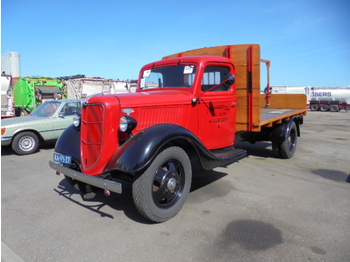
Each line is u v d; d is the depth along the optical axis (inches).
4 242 117.6
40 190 181.6
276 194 171.6
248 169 228.5
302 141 373.4
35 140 303.6
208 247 112.9
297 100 330.3
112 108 134.1
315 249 110.8
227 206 153.7
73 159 149.3
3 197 169.0
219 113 187.2
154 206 129.0
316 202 158.9
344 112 1234.6
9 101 570.3
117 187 116.6
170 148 135.4
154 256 107.0
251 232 124.6
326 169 229.1
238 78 208.5
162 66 189.6
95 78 818.2
